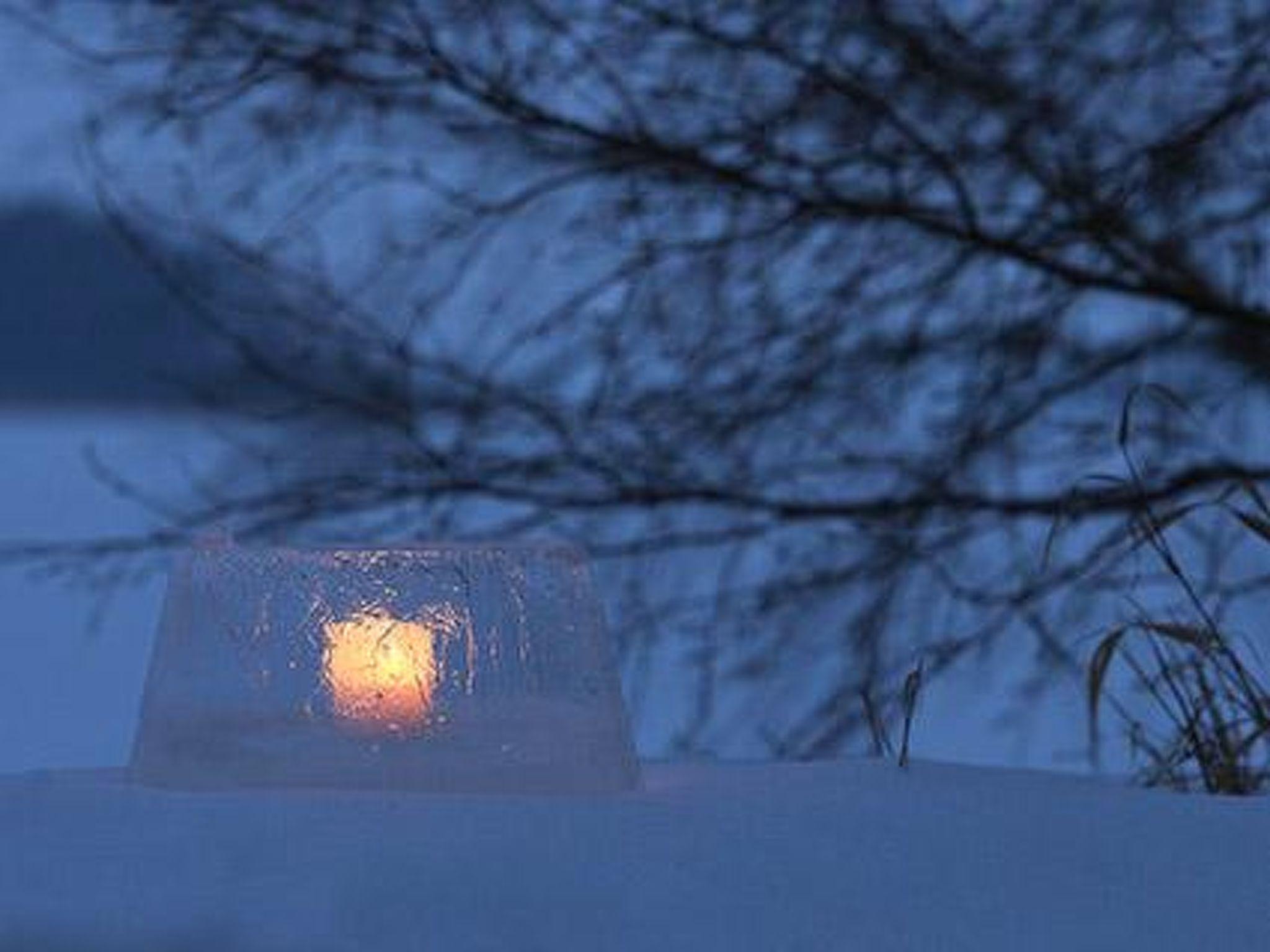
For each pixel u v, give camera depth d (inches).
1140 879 144.6
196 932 119.7
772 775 178.2
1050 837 153.3
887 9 454.3
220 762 158.7
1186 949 130.2
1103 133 473.1
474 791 158.9
